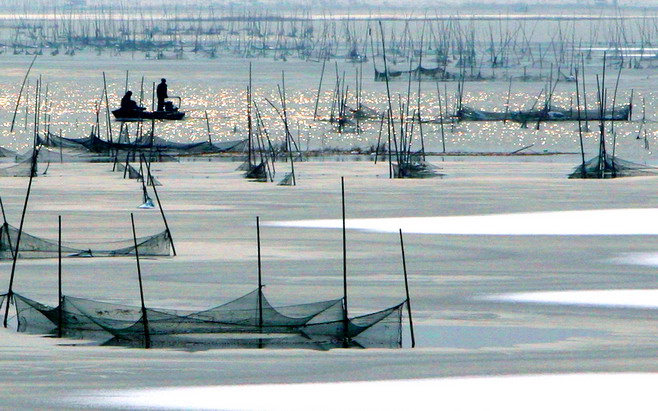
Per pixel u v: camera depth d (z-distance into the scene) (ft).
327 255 353.10
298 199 490.08
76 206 463.01
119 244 367.66
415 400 212.43
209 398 212.23
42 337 252.42
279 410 206.69
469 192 514.68
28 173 591.78
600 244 374.63
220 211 449.89
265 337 254.27
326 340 252.42
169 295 295.89
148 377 223.92
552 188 531.09
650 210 453.58
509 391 217.77
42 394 212.84
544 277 321.73
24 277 317.01
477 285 310.45
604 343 250.78
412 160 646.74
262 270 329.11
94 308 273.33
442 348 246.06
